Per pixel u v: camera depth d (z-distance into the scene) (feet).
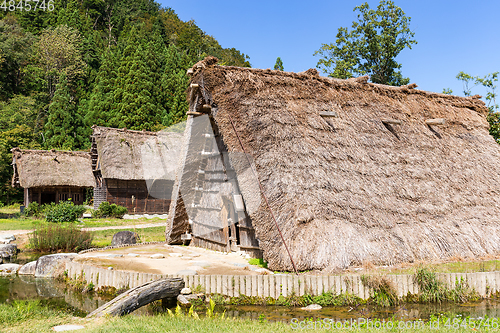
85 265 25.67
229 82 28.60
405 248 26.63
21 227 56.13
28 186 87.25
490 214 33.19
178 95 144.46
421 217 29.55
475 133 42.11
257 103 28.76
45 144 135.44
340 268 23.40
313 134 29.71
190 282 22.21
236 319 17.65
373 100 37.27
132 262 28.35
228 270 25.20
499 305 21.75
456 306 21.57
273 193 24.98
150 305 21.06
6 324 15.53
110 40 237.45
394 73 101.45
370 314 19.80
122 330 14.40
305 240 23.94
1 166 118.21
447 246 28.48
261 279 21.74
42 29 200.85
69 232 41.22
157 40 209.67
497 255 29.84
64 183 92.22
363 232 25.86
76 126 142.92
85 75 176.55
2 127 138.00
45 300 22.33
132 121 132.46
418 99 41.57
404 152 34.04
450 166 35.60
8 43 170.30
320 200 25.88
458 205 32.30
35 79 175.73
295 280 21.65
